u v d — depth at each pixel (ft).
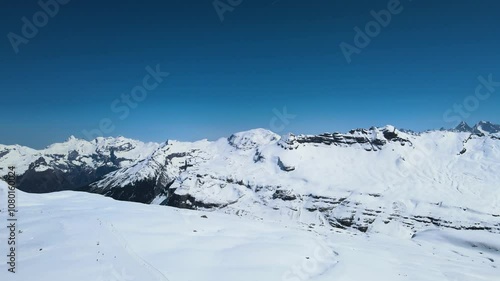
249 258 181.57
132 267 152.15
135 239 190.39
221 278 153.07
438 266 255.29
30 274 136.77
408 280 185.37
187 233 219.00
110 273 143.33
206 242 202.49
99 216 231.71
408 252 313.73
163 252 177.27
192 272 156.46
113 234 192.65
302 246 215.10
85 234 187.62
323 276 169.17
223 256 182.19
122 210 270.05
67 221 210.59
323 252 217.36
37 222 208.64
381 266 206.08
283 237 238.68
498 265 328.90
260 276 159.22
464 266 274.16
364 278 175.11
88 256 157.99
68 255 157.58
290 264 180.96
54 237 180.55
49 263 147.95
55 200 312.09
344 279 168.14
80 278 135.64
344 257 211.61
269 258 184.65
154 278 143.54
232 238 218.38
